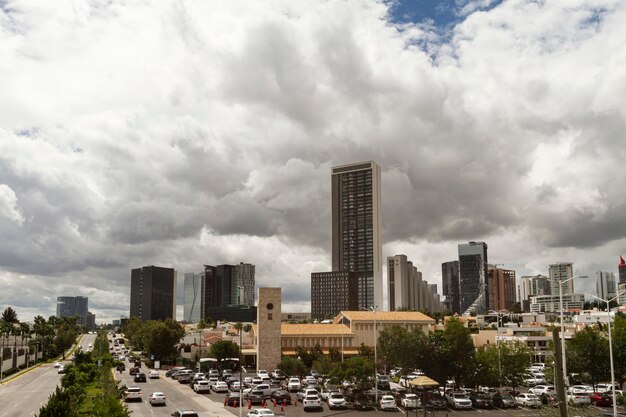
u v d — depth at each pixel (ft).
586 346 294.46
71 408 150.71
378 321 510.17
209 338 602.44
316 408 261.85
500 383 304.71
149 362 548.72
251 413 219.61
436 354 304.91
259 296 471.62
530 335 534.37
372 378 322.55
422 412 254.68
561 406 81.97
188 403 285.64
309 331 499.51
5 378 425.28
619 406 250.57
